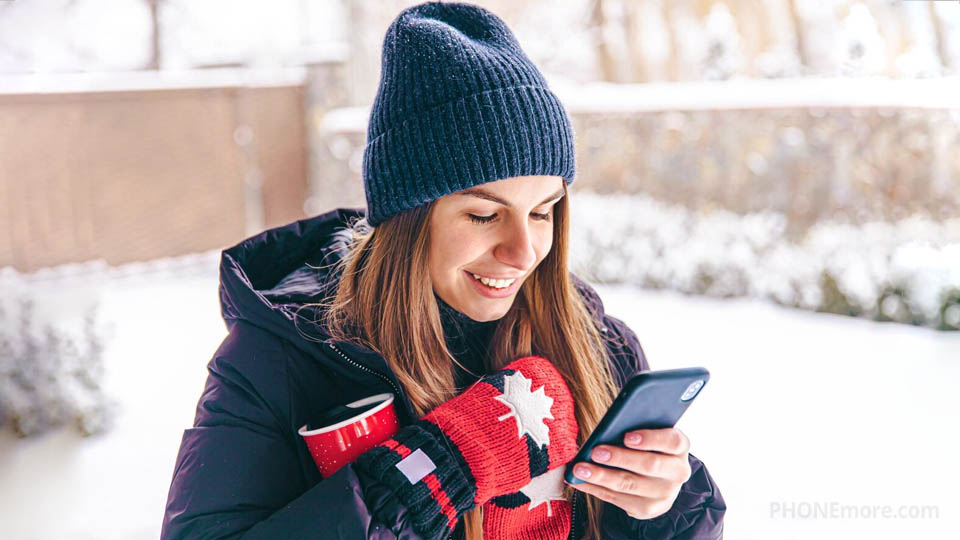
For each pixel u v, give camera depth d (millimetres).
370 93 9914
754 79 9164
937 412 4254
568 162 1326
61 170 7305
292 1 11406
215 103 8500
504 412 1215
